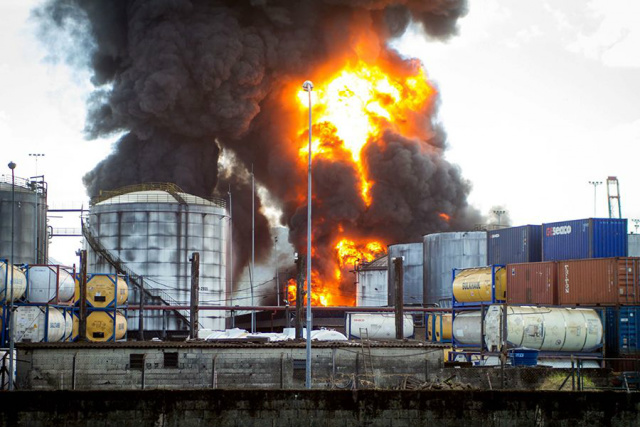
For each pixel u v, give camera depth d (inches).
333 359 2071.9
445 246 4384.8
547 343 2361.0
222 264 4569.4
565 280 2511.1
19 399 1549.0
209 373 2081.7
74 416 1551.4
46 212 4333.2
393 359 2150.6
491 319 2428.6
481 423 1588.3
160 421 1553.9
